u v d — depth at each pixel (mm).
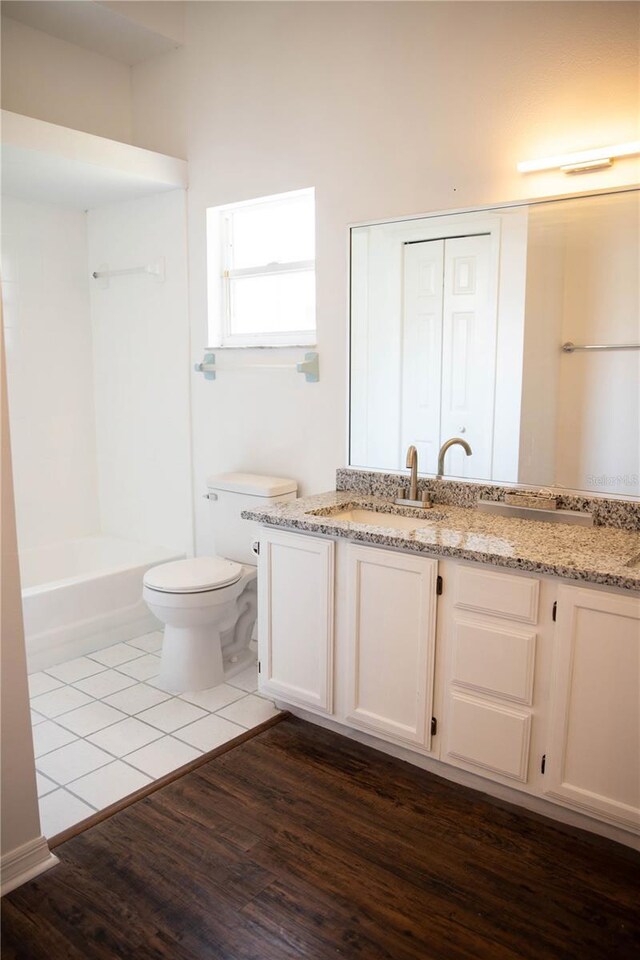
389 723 2209
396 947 1558
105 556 3766
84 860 1823
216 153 3139
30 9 2900
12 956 1533
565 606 1789
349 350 2766
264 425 3150
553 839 1912
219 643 2869
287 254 3107
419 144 2496
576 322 2201
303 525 2291
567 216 2176
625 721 1746
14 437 3566
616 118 2090
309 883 1745
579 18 2115
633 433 2139
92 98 3328
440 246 2461
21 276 3504
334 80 2695
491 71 2301
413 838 1913
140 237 3518
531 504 2314
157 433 3625
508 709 1948
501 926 1616
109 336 3766
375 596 2174
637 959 1532
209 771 2225
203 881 1750
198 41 3137
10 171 2977
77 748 2352
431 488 2586
